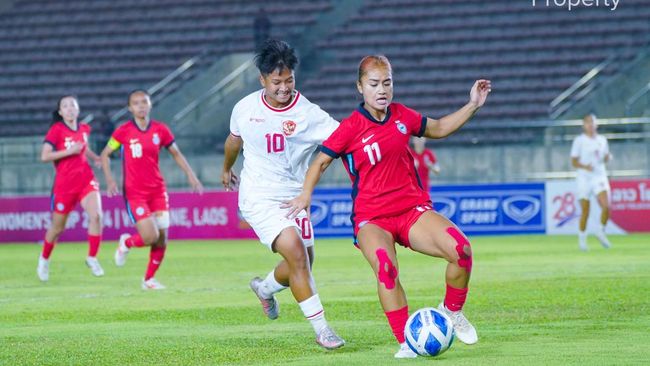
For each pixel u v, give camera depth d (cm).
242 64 8575
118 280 3828
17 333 2316
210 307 2784
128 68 9106
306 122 1986
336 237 6462
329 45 8869
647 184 6216
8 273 4256
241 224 6550
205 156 7038
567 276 3462
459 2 9088
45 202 6694
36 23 9794
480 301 2717
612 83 7612
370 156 1822
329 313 2555
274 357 1839
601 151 4906
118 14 9788
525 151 6719
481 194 6331
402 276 3644
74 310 2800
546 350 1830
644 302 2620
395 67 8606
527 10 8875
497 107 8075
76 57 9344
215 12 9488
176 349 1983
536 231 6294
